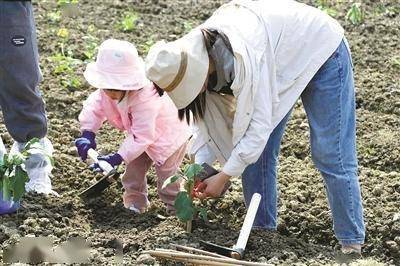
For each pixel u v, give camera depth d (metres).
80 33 12.80
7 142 9.45
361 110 10.95
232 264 6.68
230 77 6.73
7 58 7.72
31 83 7.88
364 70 11.94
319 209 8.53
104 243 7.32
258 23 7.00
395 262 7.88
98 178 8.91
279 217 8.39
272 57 6.96
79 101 10.79
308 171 9.45
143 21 13.47
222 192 7.34
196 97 6.89
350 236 7.45
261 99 6.80
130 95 7.73
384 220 8.29
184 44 6.71
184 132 8.06
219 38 6.74
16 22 7.66
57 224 7.66
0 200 7.64
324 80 7.21
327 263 7.31
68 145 9.73
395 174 9.39
